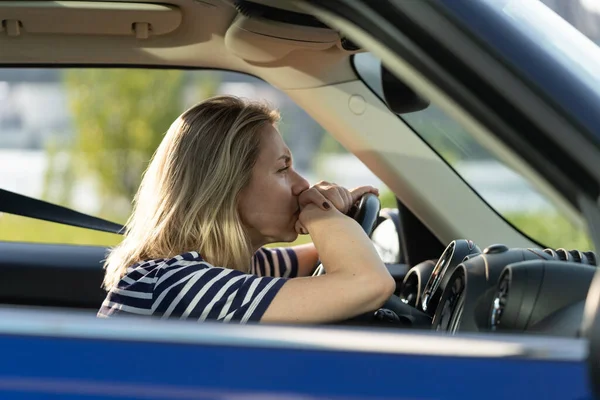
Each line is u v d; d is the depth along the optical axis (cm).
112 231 409
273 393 168
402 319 259
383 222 384
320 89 358
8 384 174
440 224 360
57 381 173
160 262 261
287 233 281
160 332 174
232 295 243
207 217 267
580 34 198
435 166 358
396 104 344
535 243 339
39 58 355
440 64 170
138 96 1284
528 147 168
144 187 280
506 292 201
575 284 198
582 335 170
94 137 1283
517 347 168
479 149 343
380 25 174
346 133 363
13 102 1322
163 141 280
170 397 169
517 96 167
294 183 282
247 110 276
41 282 392
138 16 321
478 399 165
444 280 272
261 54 346
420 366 167
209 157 270
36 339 176
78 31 335
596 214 164
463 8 171
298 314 241
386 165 361
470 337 172
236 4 303
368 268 250
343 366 168
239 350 171
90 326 176
